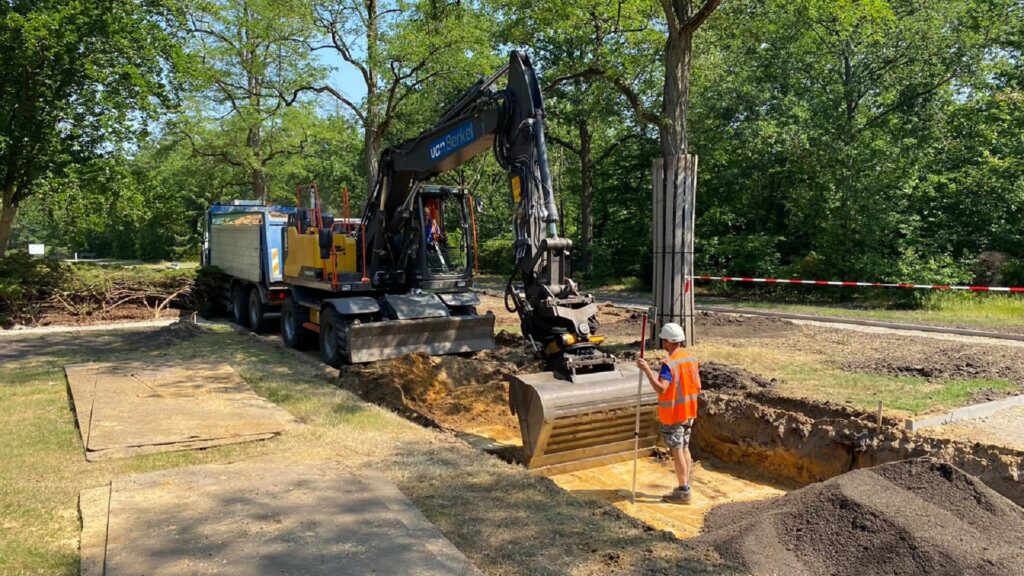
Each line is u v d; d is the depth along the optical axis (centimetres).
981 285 1858
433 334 1151
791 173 2316
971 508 498
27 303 1631
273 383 961
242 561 419
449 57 2248
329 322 1180
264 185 3106
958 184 2012
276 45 2539
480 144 947
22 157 1762
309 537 456
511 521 502
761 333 1345
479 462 638
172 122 2550
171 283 1844
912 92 2234
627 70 1717
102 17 1727
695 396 668
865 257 1906
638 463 776
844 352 1112
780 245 2452
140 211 2053
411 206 1180
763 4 1453
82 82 1802
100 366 1064
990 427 687
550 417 686
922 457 561
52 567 421
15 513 506
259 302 1574
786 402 799
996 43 2122
